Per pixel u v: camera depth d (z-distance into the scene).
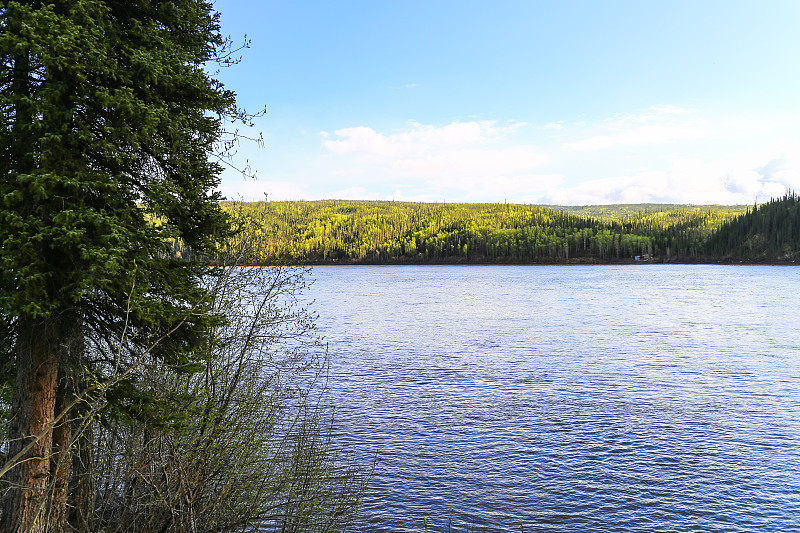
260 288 9.59
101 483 8.91
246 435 9.12
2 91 6.93
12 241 6.04
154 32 7.71
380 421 21.42
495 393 25.95
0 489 7.23
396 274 168.12
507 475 16.84
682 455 18.45
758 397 25.36
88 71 6.75
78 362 7.58
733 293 82.56
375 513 14.28
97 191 7.07
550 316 57.34
